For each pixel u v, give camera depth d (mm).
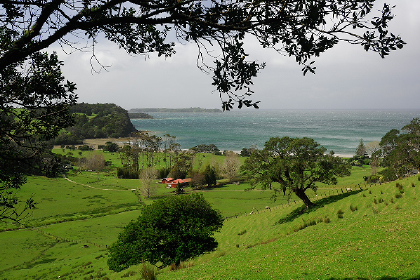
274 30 4957
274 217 40562
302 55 5125
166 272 21609
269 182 40719
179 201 29734
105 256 41750
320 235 20266
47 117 7016
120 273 29781
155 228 27500
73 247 48062
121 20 5023
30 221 63906
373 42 4699
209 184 99000
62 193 93000
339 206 31938
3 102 6512
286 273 13586
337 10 4664
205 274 17281
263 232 35125
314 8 4441
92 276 32000
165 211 28438
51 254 45062
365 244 14867
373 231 17000
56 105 7055
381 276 10477
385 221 18625
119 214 71250
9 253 45312
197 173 102812
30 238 53156
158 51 7340
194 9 5027
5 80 6746
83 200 86250
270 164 41219
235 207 69062
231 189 94062
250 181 42281
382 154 65562
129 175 126875
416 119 58219
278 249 19797
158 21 5070
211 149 189625
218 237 39625
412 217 17703
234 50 5250
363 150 138500
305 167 39875
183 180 107875
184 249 26812
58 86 6965
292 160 39312
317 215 32344
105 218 67562
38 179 111500
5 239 52281
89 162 145750
